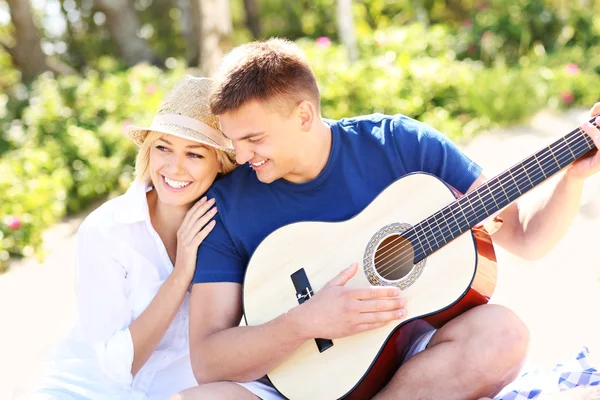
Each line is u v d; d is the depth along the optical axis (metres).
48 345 5.12
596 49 12.31
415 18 16.16
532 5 13.23
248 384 2.68
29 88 11.14
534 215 2.71
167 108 2.92
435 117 9.08
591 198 6.03
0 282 6.79
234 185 2.91
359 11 15.95
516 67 11.62
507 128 9.20
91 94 9.64
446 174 2.86
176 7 18.23
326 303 2.54
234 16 17.09
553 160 2.53
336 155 2.85
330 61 9.72
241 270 2.85
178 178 2.89
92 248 2.96
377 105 9.18
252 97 2.62
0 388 4.54
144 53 14.49
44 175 8.30
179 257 2.86
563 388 2.80
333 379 2.61
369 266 2.70
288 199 2.86
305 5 17.00
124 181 8.66
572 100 9.85
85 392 3.00
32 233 7.42
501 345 2.46
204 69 10.45
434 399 2.52
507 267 5.00
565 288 4.51
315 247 2.76
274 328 2.59
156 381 3.05
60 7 17.02
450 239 2.63
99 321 2.95
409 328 2.68
